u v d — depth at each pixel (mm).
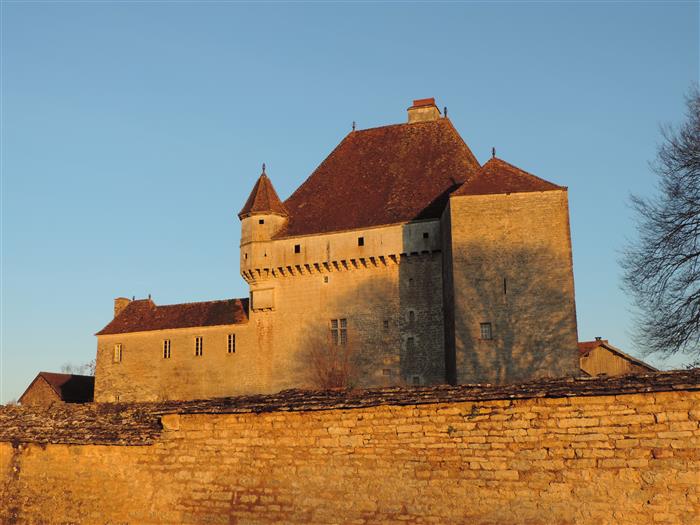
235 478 15367
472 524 13180
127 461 16516
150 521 15953
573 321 45000
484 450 13367
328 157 64375
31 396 78875
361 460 14281
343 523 14141
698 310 32500
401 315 54031
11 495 17594
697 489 11930
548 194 47125
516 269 46469
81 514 16703
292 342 57562
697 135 34469
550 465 12875
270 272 58938
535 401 13180
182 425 16156
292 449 14953
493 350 45656
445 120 61750
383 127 64062
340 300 56438
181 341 62469
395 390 14734
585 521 12477
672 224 34156
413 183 57750
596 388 12906
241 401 16109
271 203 60406
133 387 63562
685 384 12250
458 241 47719
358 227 56219
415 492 13711
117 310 70562
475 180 49062
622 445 12492
